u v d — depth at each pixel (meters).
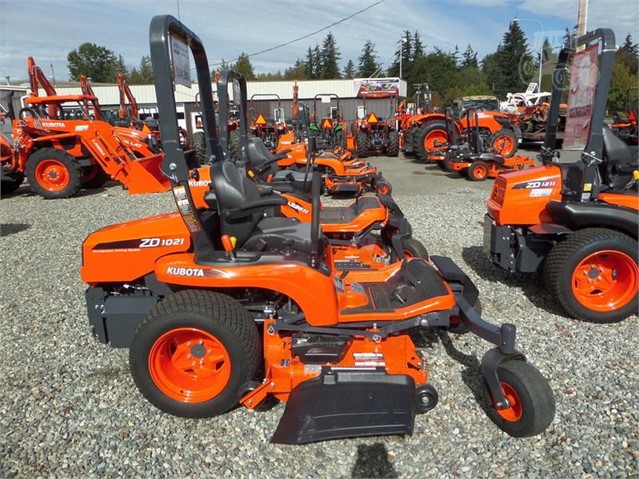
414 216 7.04
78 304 4.16
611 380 2.88
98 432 2.55
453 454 2.35
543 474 2.22
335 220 4.71
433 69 55.19
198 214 2.66
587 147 3.59
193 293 2.58
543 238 3.94
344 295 2.88
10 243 6.11
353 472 2.27
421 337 3.40
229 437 2.50
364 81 25.98
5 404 2.79
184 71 2.65
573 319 3.69
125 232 2.85
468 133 10.87
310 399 2.38
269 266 2.57
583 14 11.44
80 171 9.41
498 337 2.47
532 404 2.29
